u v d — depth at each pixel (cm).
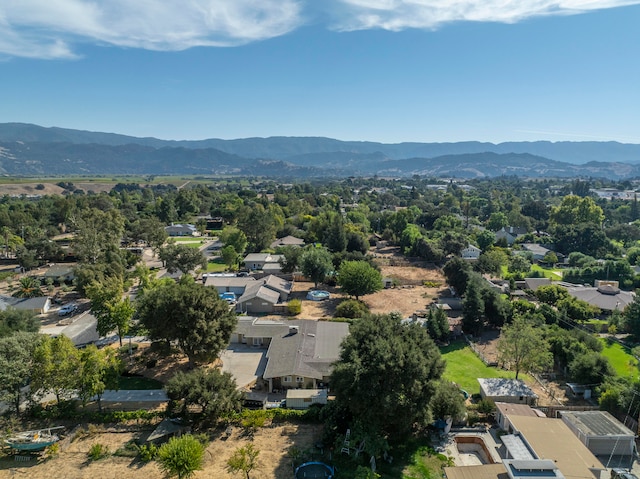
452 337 6309
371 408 3478
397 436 3841
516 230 15612
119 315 5162
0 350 3844
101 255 9588
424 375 3522
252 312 7231
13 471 3388
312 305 7631
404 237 12362
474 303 6350
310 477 3306
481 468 3144
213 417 4022
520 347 4809
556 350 5369
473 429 3994
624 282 8875
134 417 4022
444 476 3359
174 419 3941
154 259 11025
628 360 5534
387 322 4025
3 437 3625
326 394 4309
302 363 4750
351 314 6875
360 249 11344
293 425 4025
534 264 11256
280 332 5694
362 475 3097
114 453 3609
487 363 5419
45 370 3881
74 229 12256
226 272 9750
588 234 12181
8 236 11219
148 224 12750
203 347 4581
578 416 3944
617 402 4106
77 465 3466
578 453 3306
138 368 5050
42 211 14975
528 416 3856
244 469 3200
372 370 3497
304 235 13850
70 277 8912
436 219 15488
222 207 18338
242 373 4962
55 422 4000
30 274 9319
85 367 3950
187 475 3161
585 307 6912
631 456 3616
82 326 6366
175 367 5091
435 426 3969
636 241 13125
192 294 4716
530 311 6844
